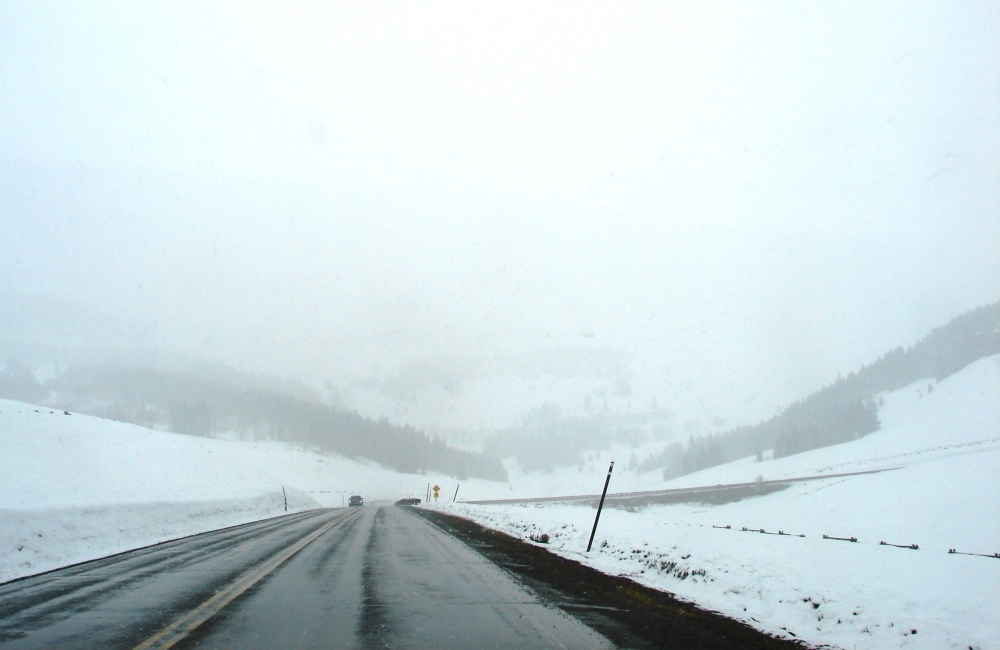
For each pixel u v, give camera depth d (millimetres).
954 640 6504
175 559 12633
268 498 37844
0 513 11875
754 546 12578
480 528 23125
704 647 6605
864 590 8344
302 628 6973
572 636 6848
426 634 6797
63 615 7461
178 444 42438
